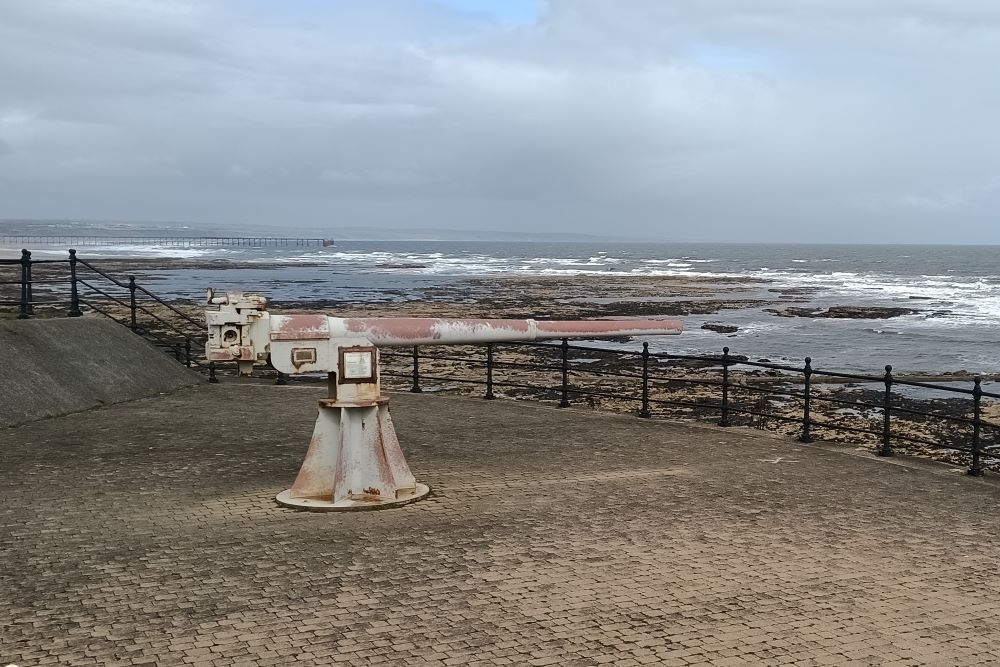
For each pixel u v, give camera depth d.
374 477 6.86
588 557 5.66
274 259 123.38
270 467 8.12
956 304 52.22
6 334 10.93
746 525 6.43
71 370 11.26
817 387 21.20
